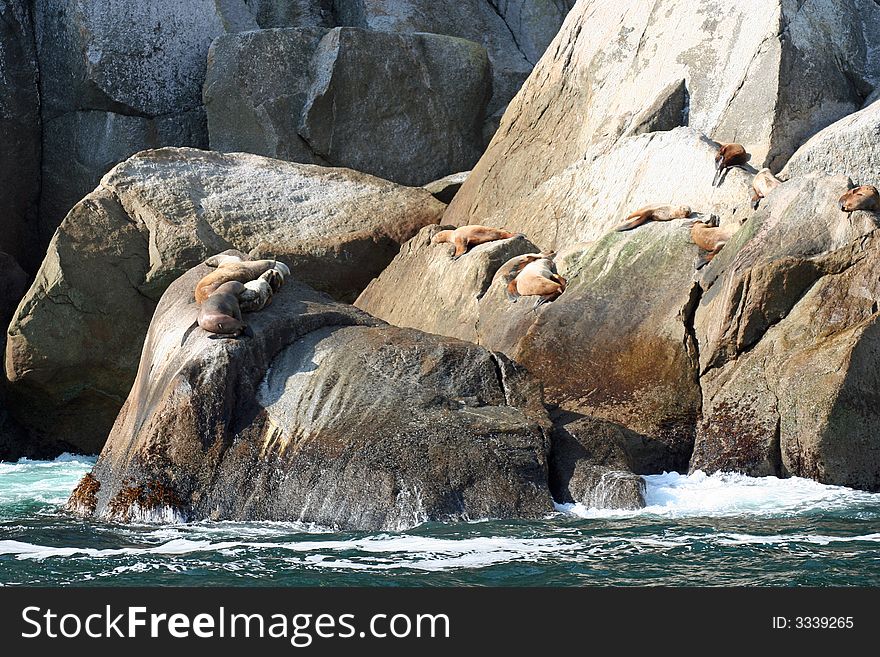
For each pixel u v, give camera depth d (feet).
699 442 84.17
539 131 135.64
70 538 66.69
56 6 151.33
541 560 58.65
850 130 106.52
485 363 77.82
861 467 78.38
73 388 120.57
